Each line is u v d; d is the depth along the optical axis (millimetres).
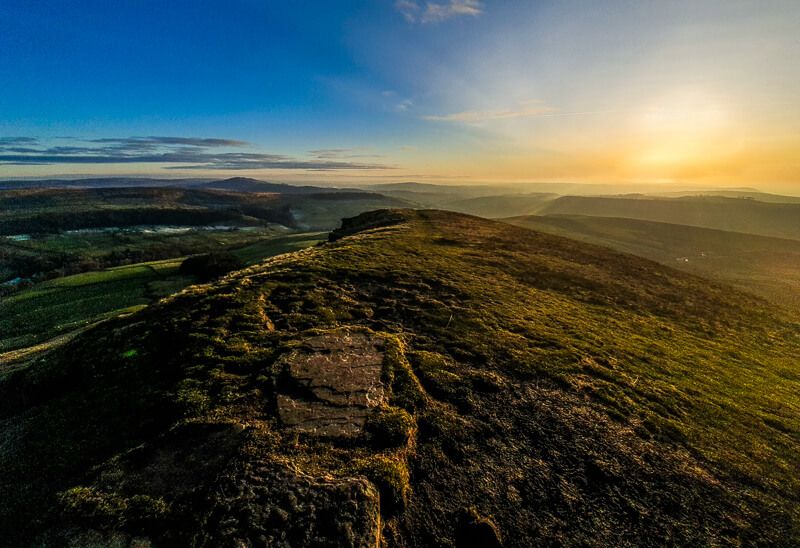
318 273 17500
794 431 9758
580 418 8898
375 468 6680
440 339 12234
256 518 5676
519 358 11367
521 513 6359
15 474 7340
